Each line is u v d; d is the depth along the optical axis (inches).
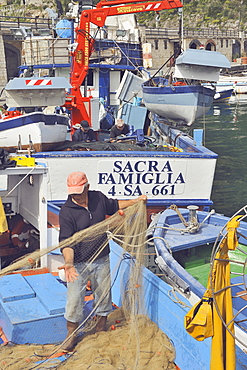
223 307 139.0
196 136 355.3
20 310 168.1
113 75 578.6
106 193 309.4
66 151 299.9
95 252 158.6
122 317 177.6
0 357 155.0
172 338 167.5
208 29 2642.7
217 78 411.5
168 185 315.6
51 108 534.9
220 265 137.5
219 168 586.6
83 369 146.2
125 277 183.8
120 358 153.6
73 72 443.8
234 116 1067.9
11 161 196.9
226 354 138.3
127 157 304.5
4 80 1485.0
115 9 438.9
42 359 155.1
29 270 204.1
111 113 544.4
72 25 498.3
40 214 205.8
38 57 586.2
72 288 158.1
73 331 160.7
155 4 440.5
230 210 426.0
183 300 167.3
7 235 228.2
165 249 203.8
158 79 585.3
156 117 502.9
